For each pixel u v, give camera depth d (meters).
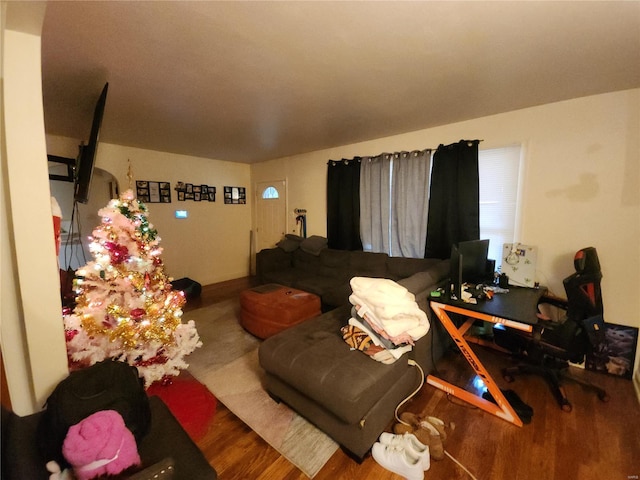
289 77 1.92
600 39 1.49
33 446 0.91
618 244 2.21
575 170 2.35
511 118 2.62
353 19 1.33
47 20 1.31
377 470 1.43
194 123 2.94
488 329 2.62
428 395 2.00
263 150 4.29
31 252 1.16
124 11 1.26
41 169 1.17
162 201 4.38
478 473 1.40
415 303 1.76
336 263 3.79
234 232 5.42
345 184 3.89
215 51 1.60
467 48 1.58
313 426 1.73
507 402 1.74
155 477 0.74
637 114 2.09
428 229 3.19
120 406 1.00
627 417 1.75
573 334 1.81
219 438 1.64
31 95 1.13
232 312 3.63
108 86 2.02
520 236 2.66
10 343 1.16
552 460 1.46
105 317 1.82
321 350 1.74
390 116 2.74
